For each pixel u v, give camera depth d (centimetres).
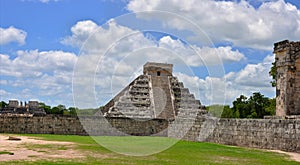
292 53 4050
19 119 4997
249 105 7281
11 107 7444
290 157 2623
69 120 5122
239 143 3578
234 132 3669
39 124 5056
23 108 7444
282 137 3078
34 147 2953
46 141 3622
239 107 7288
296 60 4034
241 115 7231
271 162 2308
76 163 2011
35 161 2058
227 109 6044
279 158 2547
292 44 4069
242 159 2455
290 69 4031
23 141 3547
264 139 3278
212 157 2539
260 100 7275
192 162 2197
